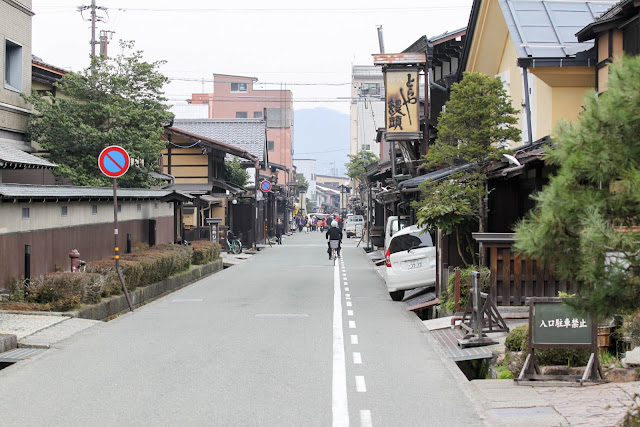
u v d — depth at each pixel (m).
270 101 85.62
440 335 11.41
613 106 4.73
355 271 26.22
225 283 21.19
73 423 6.36
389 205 36.66
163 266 18.00
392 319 13.48
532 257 5.04
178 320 13.11
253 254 37.94
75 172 20.33
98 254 17.80
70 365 8.91
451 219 14.39
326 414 6.70
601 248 4.56
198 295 17.75
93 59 22.88
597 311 4.82
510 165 13.38
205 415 6.64
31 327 11.07
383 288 19.92
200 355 9.63
